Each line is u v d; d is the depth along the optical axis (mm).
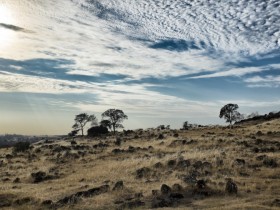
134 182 33281
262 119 105625
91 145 70125
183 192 27844
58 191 31891
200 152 45438
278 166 36562
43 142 93938
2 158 62062
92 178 37656
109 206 25406
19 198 29297
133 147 58062
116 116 122438
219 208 22344
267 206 22219
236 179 31578
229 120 117500
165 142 61031
